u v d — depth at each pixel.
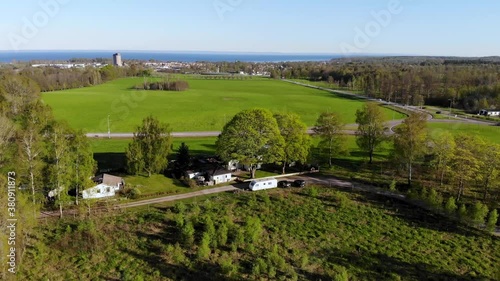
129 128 121.56
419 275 47.22
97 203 63.50
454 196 69.19
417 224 59.94
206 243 49.03
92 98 179.75
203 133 120.62
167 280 44.84
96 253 49.00
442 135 75.81
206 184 74.25
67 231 52.56
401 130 76.25
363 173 83.25
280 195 69.62
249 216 60.12
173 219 57.34
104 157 89.19
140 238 52.56
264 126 77.38
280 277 45.75
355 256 50.78
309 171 84.19
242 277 45.66
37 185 57.09
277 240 53.84
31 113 61.62
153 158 74.75
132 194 66.88
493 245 54.50
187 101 186.38
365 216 62.16
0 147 55.06
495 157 65.50
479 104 167.88
